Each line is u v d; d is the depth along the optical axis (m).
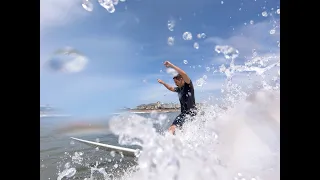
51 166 2.14
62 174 1.91
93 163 2.15
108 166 2.03
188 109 2.53
